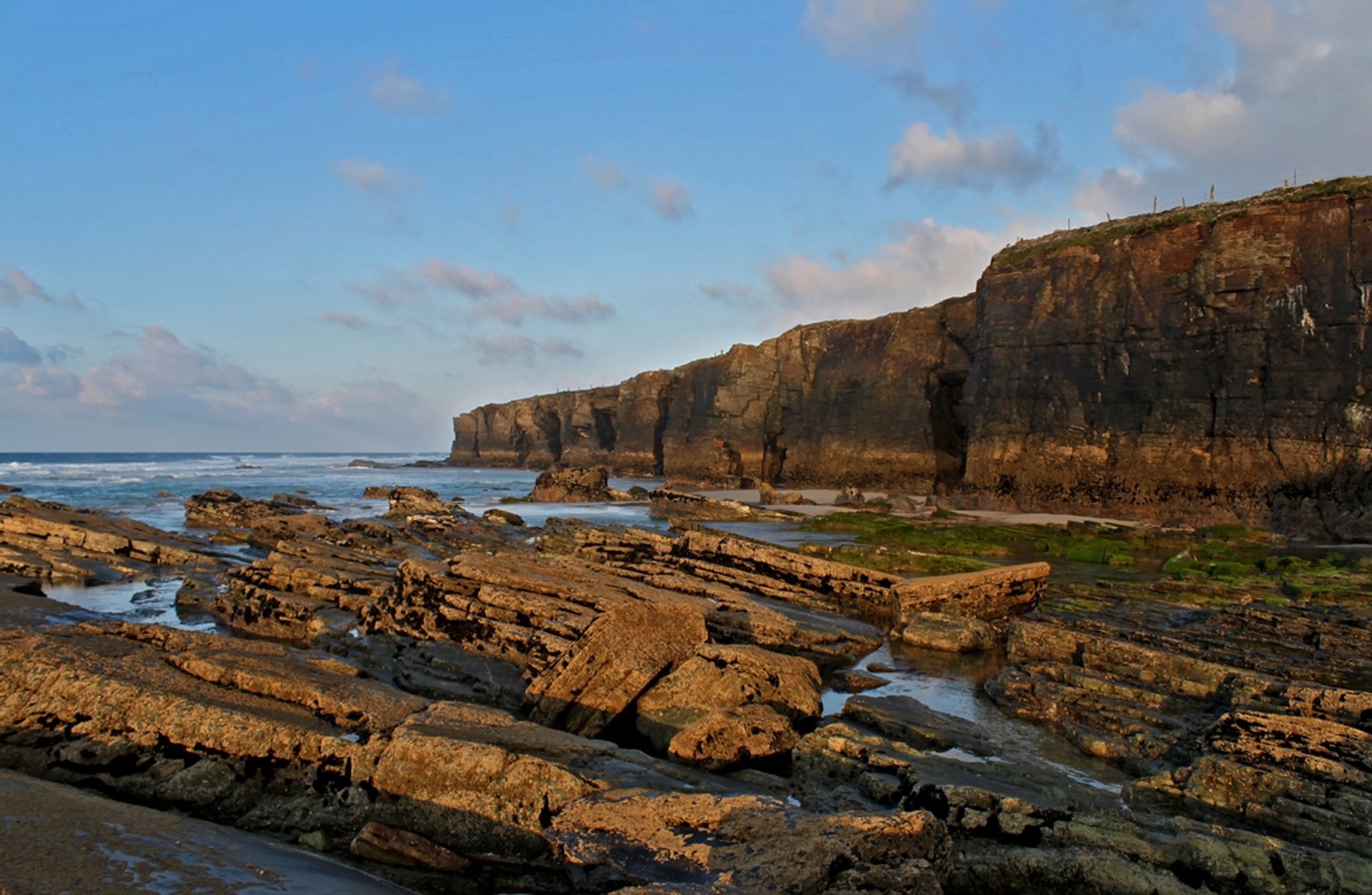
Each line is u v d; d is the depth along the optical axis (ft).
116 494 200.03
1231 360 140.87
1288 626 57.93
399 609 52.16
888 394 227.20
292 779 27.32
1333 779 29.71
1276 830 28.76
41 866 19.30
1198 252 149.28
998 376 175.83
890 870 19.93
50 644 33.91
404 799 25.52
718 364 297.33
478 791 25.12
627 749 29.81
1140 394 152.76
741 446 279.49
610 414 402.31
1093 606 67.46
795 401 270.05
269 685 31.81
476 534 98.73
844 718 40.04
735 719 34.01
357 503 191.42
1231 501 137.39
